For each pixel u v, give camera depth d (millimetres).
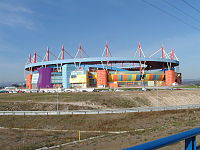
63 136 32625
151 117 45812
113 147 17406
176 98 83250
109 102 71062
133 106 70312
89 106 64438
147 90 99500
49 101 70875
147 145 3256
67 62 143000
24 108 60125
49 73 141750
